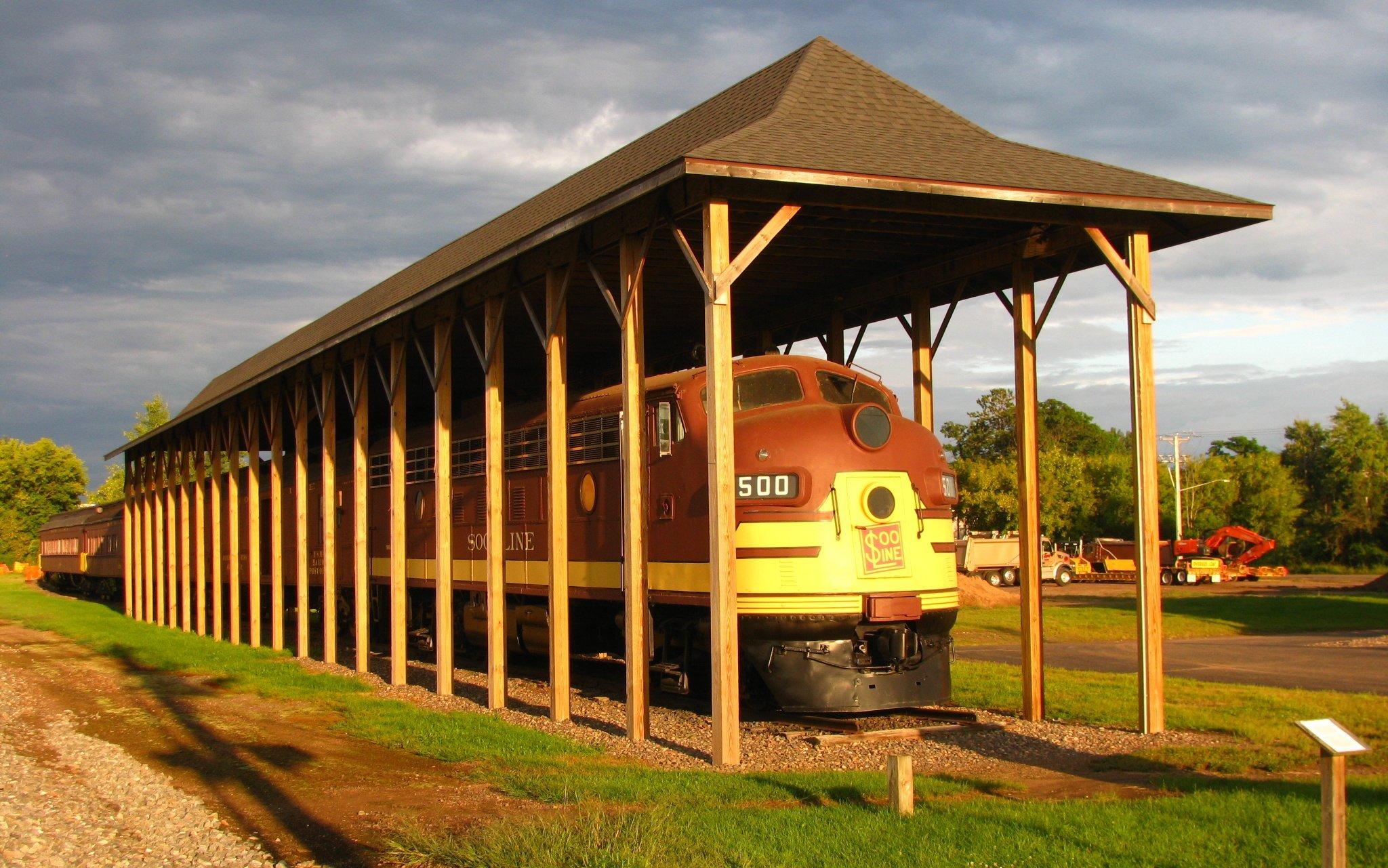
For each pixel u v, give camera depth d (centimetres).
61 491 8000
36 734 1180
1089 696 1291
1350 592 4091
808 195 960
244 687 1523
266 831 755
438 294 1329
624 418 1055
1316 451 7794
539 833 666
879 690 1103
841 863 606
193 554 3250
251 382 2048
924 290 1328
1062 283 1177
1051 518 5409
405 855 673
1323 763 514
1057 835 657
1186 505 6806
